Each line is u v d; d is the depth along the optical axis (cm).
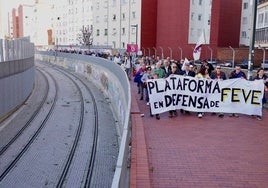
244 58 4441
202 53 5700
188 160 824
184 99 1339
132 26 6162
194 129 1130
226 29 7044
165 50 6131
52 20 11050
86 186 1001
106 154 1292
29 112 2112
